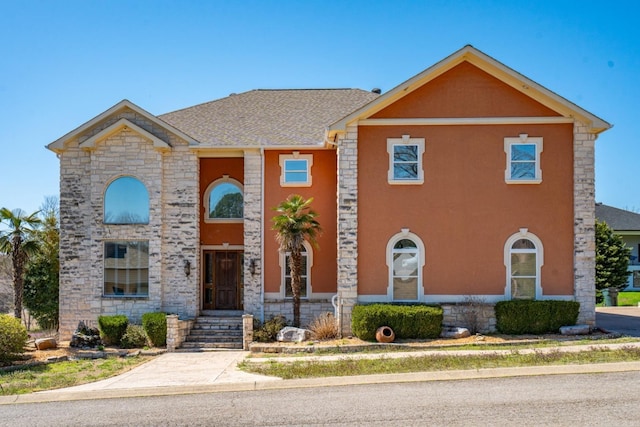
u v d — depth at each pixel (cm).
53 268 3014
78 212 2286
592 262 2008
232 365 1677
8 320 1838
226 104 2772
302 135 2355
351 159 2033
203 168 2434
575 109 1991
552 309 1953
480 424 948
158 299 2209
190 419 1041
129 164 2234
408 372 1354
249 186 2275
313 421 995
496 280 2023
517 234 2028
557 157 2033
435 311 1919
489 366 1393
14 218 2564
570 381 1230
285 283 2295
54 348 2061
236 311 2405
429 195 2039
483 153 2039
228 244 2428
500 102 2038
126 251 2239
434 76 2039
